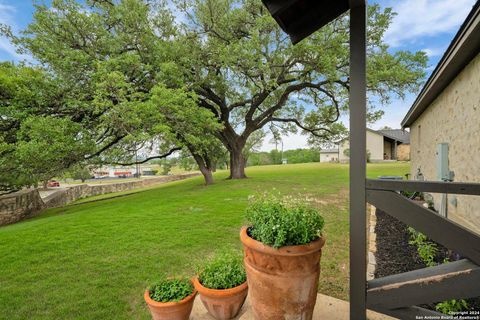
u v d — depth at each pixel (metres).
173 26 11.19
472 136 4.04
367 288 1.65
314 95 13.68
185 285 1.97
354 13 1.64
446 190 1.43
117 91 8.20
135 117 8.06
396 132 29.86
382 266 3.14
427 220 1.48
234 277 1.97
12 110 7.95
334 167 21.89
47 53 8.36
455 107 4.81
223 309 1.90
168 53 10.41
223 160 20.64
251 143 23.56
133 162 11.97
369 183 1.60
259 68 10.23
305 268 1.56
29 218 9.67
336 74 10.11
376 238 4.23
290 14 1.94
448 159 5.23
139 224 5.12
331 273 2.90
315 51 9.64
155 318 1.87
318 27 2.05
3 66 8.63
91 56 9.18
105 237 4.35
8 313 2.30
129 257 3.46
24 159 7.83
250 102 13.36
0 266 3.27
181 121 9.46
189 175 27.80
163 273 3.00
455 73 4.67
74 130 8.55
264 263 1.59
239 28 11.48
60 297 2.53
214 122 10.09
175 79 10.22
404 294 1.56
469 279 1.43
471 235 1.40
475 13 2.64
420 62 10.33
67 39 9.22
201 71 11.97
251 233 1.80
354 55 1.64
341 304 2.16
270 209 1.79
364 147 1.62
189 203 7.20
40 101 8.45
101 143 10.59
